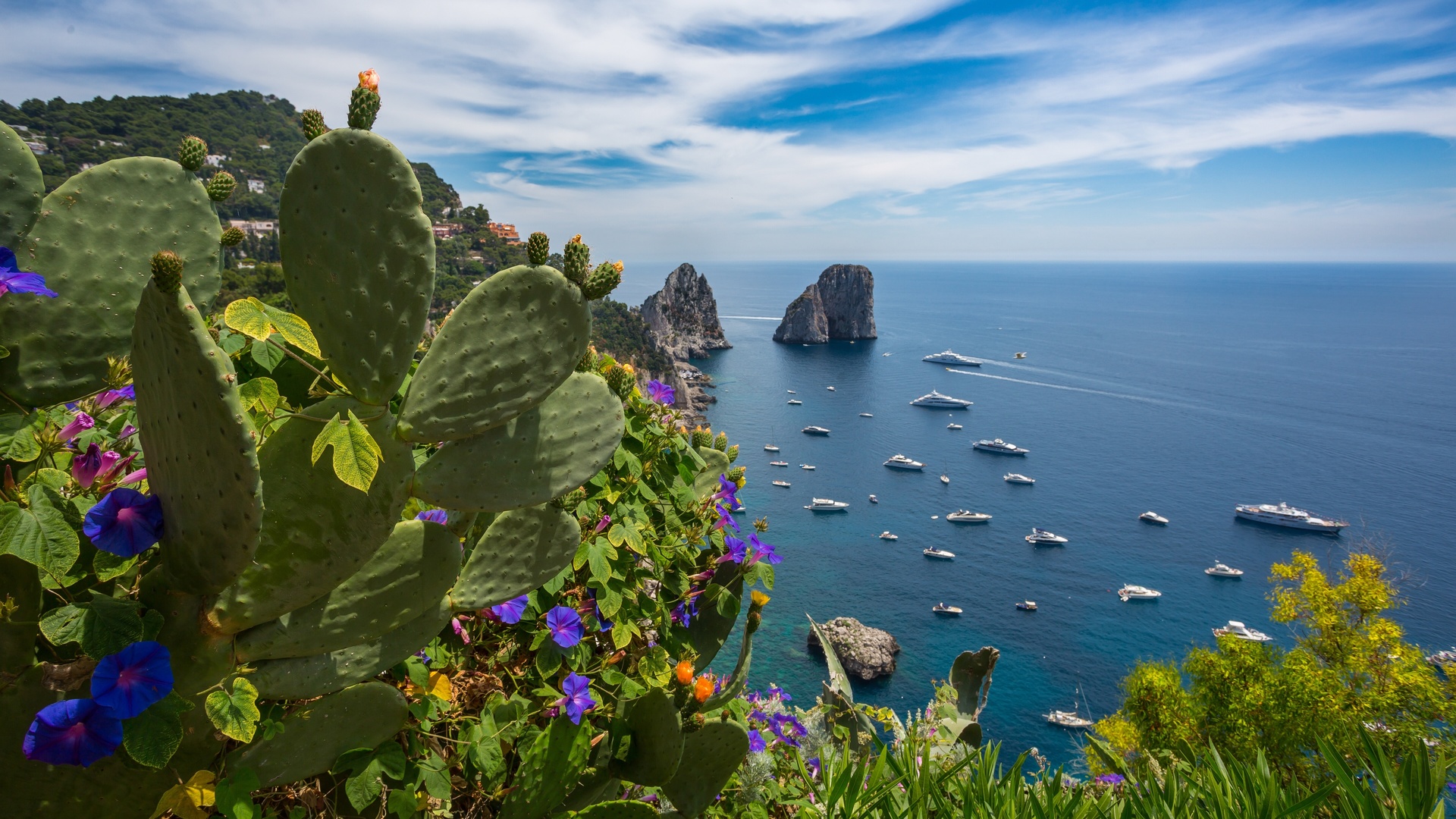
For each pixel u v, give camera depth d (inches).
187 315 41.9
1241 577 2356.1
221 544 48.8
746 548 108.2
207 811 54.0
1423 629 2038.6
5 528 44.5
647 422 105.1
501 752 75.5
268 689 58.0
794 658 1680.6
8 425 59.5
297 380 82.2
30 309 61.1
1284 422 4601.4
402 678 74.0
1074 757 1414.9
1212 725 780.0
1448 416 4768.7
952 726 153.5
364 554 59.0
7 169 59.0
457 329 63.1
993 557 2476.6
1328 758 99.5
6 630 46.4
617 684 88.5
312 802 65.5
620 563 91.3
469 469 65.9
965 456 3772.1
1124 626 1998.0
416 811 68.7
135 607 49.3
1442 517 2938.0
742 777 104.7
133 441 67.0
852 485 3245.6
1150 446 4005.9
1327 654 754.8
